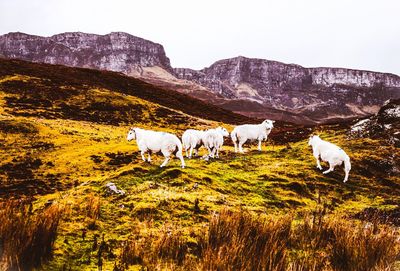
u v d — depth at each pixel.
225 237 7.48
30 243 6.60
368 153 23.06
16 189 24.19
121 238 8.59
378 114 29.91
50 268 6.71
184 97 103.94
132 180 13.80
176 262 7.04
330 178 18.70
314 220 8.80
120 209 10.73
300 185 16.78
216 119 85.44
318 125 51.47
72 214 9.77
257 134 23.78
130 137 16.23
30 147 37.44
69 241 8.00
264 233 7.54
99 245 7.93
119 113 67.25
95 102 69.75
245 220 8.15
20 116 52.00
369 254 6.71
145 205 10.88
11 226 6.72
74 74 91.81
